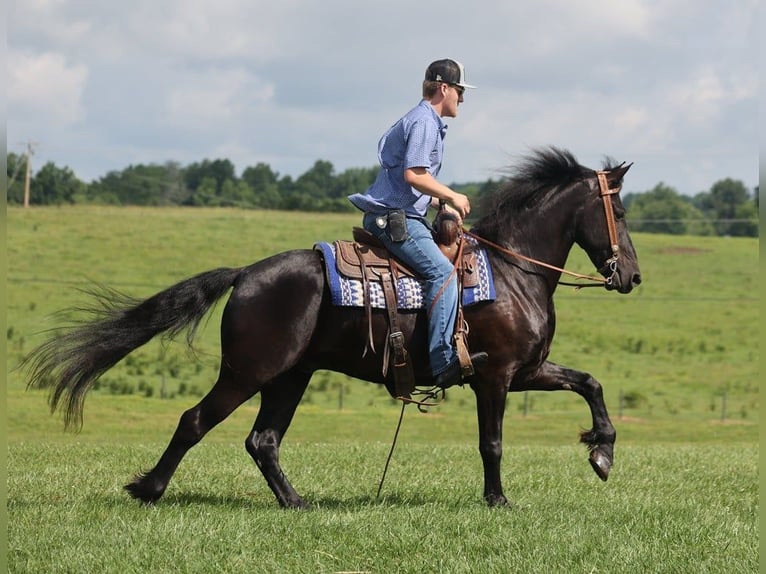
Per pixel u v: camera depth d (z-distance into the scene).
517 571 8.23
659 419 47.06
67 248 87.88
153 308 10.87
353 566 8.41
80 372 10.75
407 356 10.80
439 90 11.14
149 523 9.42
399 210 10.86
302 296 10.64
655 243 107.50
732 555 8.91
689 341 72.31
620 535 9.39
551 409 50.69
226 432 34.97
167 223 102.12
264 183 187.38
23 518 9.76
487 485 11.14
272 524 9.59
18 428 35.69
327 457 15.77
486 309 10.91
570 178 11.59
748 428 43.00
